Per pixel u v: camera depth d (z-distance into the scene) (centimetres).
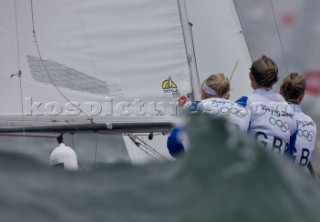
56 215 1555
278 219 1558
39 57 3112
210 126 1720
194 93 3167
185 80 3166
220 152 1662
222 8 3375
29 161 1766
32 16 3108
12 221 1542
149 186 1611
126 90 3141
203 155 1659
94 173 1686
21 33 3103
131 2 3141
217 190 1588
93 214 1552
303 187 1658
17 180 1670
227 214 1545
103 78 3134
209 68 3375
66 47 3125
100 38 3134
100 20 3136
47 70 3114
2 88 3094
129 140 3291
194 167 1638
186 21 3170
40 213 1561
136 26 3148
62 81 3120
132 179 1644
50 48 3117
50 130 3034
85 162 3534
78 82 3130
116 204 1573
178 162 1672
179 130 2230
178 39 3166
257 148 1677
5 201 1585
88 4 3127
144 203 1570
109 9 3136
